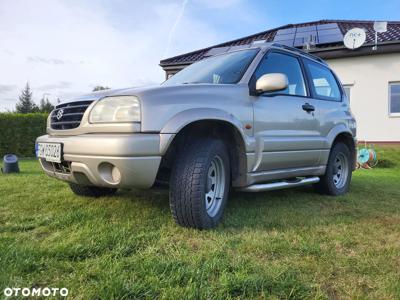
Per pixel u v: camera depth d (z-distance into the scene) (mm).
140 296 1636
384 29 10633
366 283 1866
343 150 4625
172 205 2674
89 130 2627
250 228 2779
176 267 1949
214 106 2811
